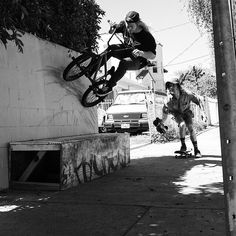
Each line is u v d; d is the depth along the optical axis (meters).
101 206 4.63
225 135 1.87
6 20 4.86
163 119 9.23
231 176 1.85
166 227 3.78
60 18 7.36
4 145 5.69
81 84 8.16
